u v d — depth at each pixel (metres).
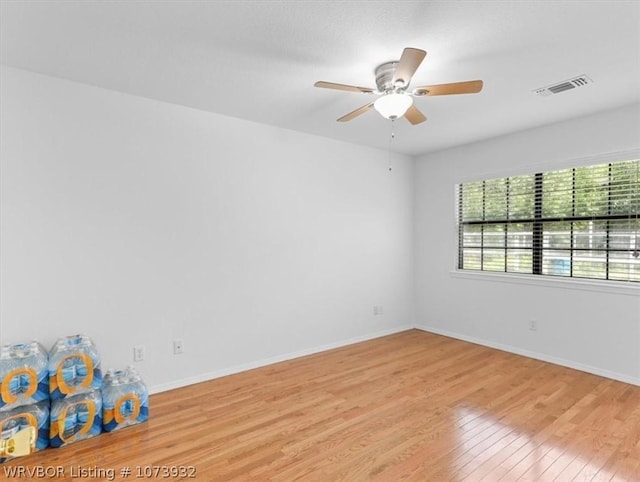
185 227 3.10
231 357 3.37
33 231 2.47
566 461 2.04
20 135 2.42
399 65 1.88
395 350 4.04
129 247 2.84
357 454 2.10
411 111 2.44
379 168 4.56
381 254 4.61
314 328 3.97
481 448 2.16
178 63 2.34
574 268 3.49
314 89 2.73
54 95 2.53
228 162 3.33
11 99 2.39
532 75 2.48
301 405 2.71
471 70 2.41
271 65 2.36
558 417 2.52
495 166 4.04
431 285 4.80
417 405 2.71
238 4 1.74
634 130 3.04
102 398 2.36
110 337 2.76
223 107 3.11
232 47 2.14
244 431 2.35
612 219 3.24
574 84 2.63
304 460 2.05
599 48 2.13
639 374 3.04
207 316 3.22
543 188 3.71
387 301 4.70
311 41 2.07
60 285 2.56
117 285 2.79
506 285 3.97
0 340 2.36
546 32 1.97
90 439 2.26
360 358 3.77
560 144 3.49
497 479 1.89
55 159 2.54
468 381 3.15
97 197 2.70
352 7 1.76
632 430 2.34
